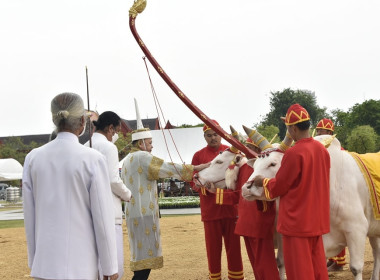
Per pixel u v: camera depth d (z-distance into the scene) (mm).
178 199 28266
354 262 5867
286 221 4809
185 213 21156
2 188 56875
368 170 6141
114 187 5328
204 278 8242
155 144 25562
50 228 3619
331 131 8555
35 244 3756
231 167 6309
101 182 3721
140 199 6586
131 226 6609
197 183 6570
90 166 3723
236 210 6863
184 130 26016
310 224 4742
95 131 5824
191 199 27703
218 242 6988
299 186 4766
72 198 3666
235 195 6391
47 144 3883
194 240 12773
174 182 32594
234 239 6898
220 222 6949
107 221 3699
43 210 3676
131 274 9031
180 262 9828
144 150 6879
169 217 19156
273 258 5656
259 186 5223
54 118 3848
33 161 3803
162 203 24844
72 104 3854
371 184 6090
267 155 5457
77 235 3635
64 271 3537
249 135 5906
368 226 6137
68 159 3717
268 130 64625
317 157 4871
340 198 5879
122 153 28984
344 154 6188
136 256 6562
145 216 6551
